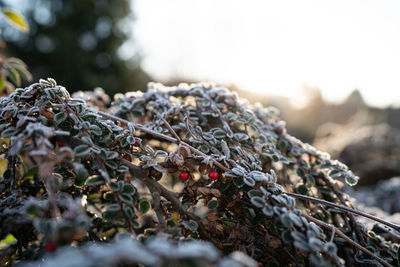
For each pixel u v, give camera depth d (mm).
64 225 283
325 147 1675
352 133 1816
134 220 326
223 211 371
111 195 332
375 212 540
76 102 365
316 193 436
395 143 1498
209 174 349
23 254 343
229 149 383
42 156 302
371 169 1242
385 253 370
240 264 280
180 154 351
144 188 469
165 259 261
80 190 361
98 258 250
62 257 256
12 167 340
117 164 337
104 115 385
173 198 344
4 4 1400
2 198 364
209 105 437
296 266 347
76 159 322
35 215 286
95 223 362
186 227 337
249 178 340
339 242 378
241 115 441
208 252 260
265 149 425
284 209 319
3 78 419
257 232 356
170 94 459
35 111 345
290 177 473
